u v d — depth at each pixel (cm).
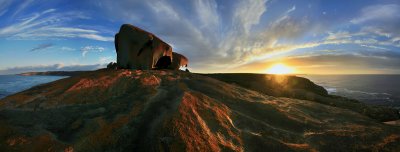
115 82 665
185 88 673
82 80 662
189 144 376
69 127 415
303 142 481
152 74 831
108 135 398
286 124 571
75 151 350
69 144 361
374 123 662
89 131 402
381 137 528
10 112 445
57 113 462
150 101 549
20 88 3950
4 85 4569
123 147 380
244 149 413
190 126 423
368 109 1168
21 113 446
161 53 1288
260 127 509
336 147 473
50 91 570
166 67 1462
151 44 1204
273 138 471
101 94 577
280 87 1564
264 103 706
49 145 353
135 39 1147
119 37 1205
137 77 738
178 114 449
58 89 587
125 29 1177
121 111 489
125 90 627
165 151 359
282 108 690
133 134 413
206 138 405
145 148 376
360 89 8269
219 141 411
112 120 445
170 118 432
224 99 679
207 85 789
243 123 511
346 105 1236
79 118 448
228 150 392
